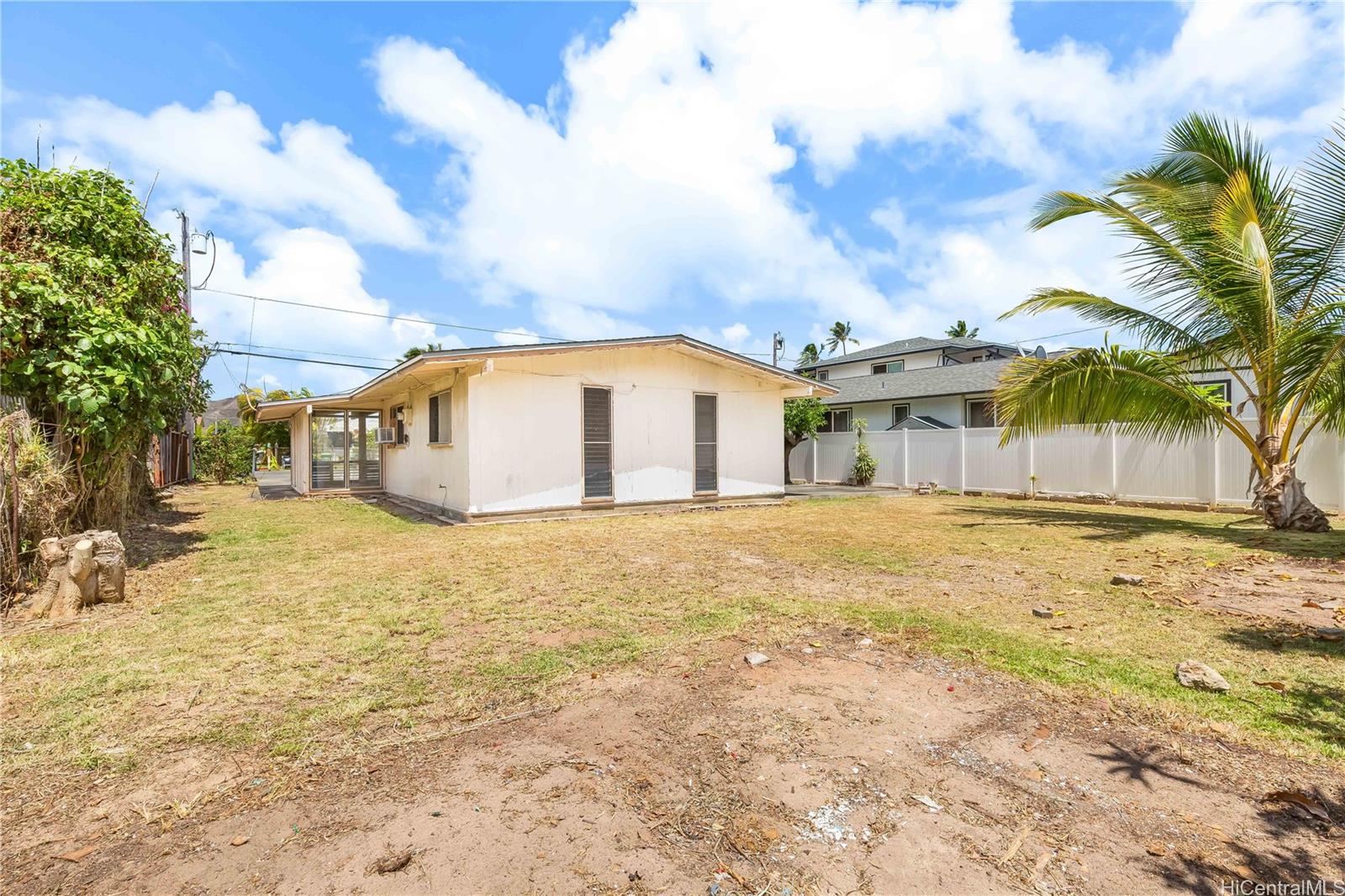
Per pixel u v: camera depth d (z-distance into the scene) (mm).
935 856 1828
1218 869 1754
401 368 9734
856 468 18422
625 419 11383
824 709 2854
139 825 2006
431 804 2121
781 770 2324
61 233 6402
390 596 4984
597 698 3008
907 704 2906
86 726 2691
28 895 1679
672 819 2025
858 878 1734
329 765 2383
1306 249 8094
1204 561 6273
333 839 1928
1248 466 10625
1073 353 8727
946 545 7531
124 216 7105
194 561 6473
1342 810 2033
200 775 2307
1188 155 8633
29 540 5082
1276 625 4125
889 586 5328
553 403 10570
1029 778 2258
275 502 13742
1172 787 2195
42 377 5621
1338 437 9781
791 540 7918
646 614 4438
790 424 18750
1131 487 12242
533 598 4902
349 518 10695
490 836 1932
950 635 3912
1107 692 3016
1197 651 3617
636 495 11516
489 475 9914
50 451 5516
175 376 6742
